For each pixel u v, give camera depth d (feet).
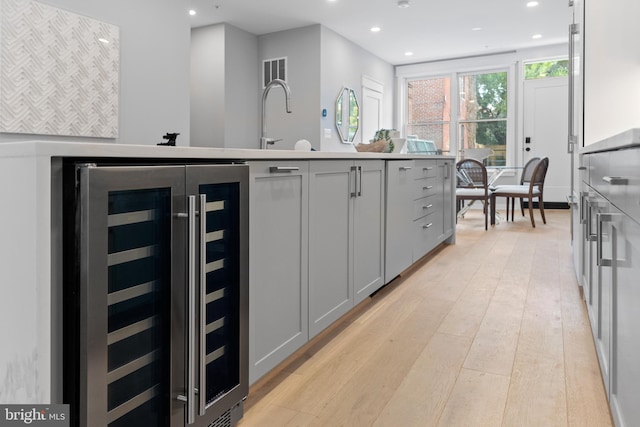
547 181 24.76
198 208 3.77
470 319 7.53
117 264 3.22
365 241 7.82
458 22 19.76
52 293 2.89
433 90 27.37
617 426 4.03
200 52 19.86
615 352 4.19
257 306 4.96
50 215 2.85
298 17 18.80
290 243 5.56
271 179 5.14
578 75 9.60
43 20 10.98
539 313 7.77
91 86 12.05
